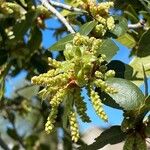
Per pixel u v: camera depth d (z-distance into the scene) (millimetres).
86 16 451
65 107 337
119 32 403
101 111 318
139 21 489
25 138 882
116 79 344
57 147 851
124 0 468
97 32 398
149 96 332
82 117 329
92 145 354
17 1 537
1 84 530
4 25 588
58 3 463
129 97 339
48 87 333
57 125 602
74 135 325
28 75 681
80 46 340
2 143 789
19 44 587
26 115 813
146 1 453
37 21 570
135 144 345
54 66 335
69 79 331
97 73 332
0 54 580
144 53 396
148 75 433
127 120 346
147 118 348
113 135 352
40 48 664
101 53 364
